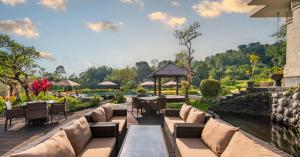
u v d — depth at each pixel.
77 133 3.51
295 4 10.27
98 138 4.32
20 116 7.43
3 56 12.35
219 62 78.62
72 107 11.94
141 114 10.34
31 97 13.21
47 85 10.55
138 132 4.42
